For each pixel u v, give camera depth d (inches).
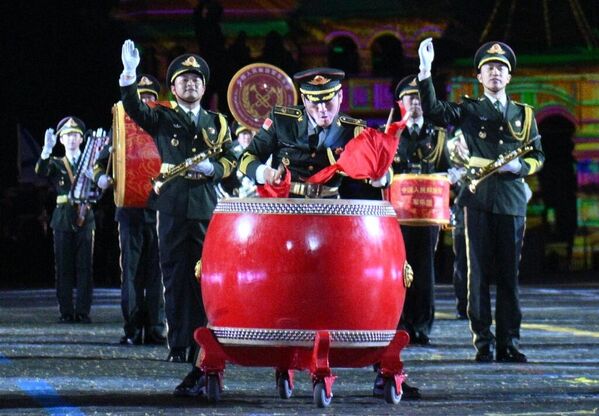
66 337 657.6
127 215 618.5
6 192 1488.7
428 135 655.1
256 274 361.7
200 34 1701.5
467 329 725.9
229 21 1779.0
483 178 535.2
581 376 473.4
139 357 545.0
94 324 761.6
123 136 576.7
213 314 375.9
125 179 577.6
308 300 359.9
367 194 1425.9
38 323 765.3
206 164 455.8
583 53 1846.7
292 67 1812.3
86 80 1710.1
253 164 395.5
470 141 537.6
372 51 1845.5
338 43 1840.6
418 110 653.3
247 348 378.6
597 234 1845.5
